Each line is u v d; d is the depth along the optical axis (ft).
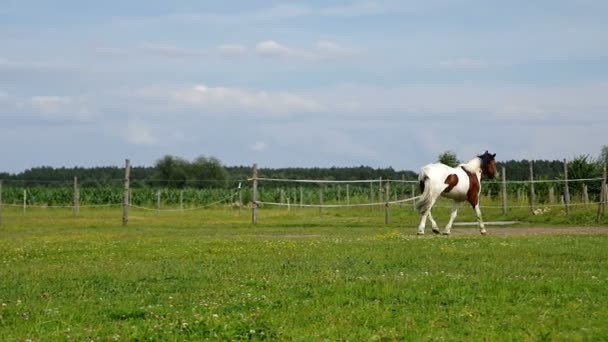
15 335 32.55
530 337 30.96
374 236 86.53
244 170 386.32
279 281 46.24
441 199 155.53
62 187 238.68
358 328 32.96
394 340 30.96
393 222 121.80
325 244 71.51
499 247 66.03
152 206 222.07
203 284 46.09
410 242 72.38
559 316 34.50
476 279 45.03
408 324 33.42
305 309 36.94
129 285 46.24
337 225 115.24
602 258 58.23
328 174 366.43
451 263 55.21
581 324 32.86
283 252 64.64
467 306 37.17
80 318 36.01
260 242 75.92
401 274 48.70
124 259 61.36
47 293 43.65
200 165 364.99
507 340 30.63
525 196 152.56
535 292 40.81
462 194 89.97
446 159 161.99
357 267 53.52
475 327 32.83
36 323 34.81
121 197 228.43
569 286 41.88
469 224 114.01
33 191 230.27
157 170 368.68
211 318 34.14
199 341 30.94
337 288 42.14
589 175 143.54
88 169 396.37
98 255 64.75
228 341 31.07
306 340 30.83
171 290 44.21
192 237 88.48
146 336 31.53
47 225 119.55
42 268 55.36
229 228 108.88
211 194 236.22
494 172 92.22
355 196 216.95
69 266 56.54
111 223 125.18
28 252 67.97
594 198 142.10
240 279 47.75
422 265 54.34
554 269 51.57
